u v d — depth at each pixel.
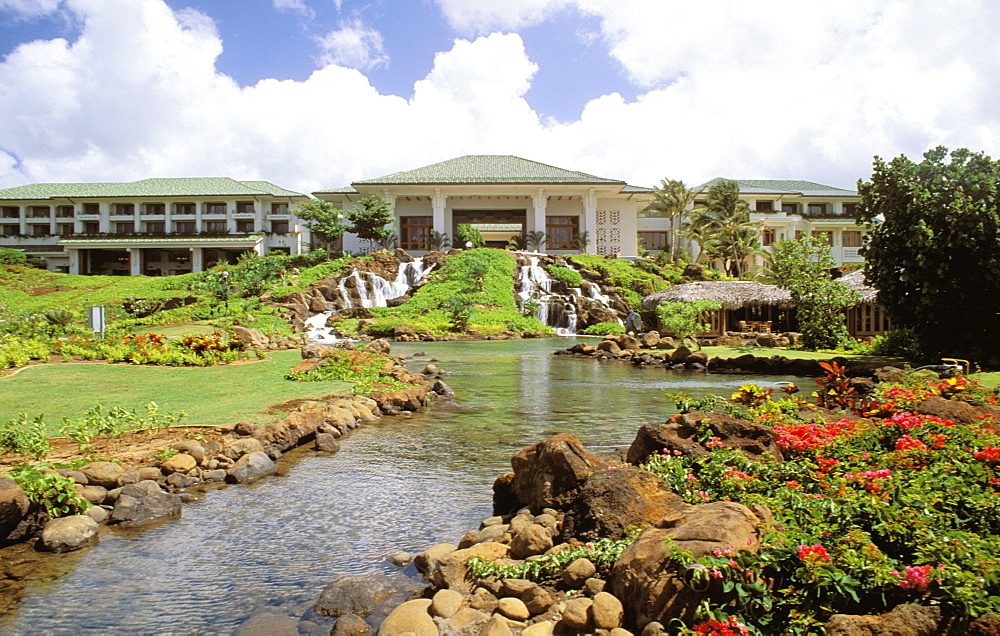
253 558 5.35
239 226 71.88
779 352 23.44
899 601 3.44
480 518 6.30
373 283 47.88
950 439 6.09
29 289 48.56
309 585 4.85
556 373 20.03
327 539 5.76
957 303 16.61
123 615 4.38
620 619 3.70
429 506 6.65
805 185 75.25
